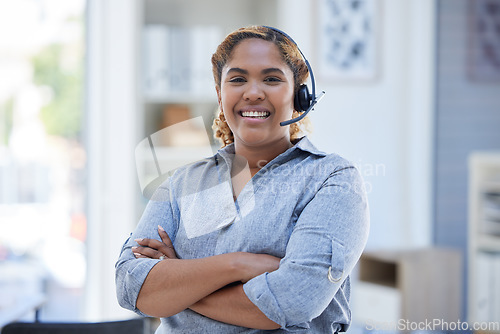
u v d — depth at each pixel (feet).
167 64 15.98
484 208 15.55
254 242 5.24
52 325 7.77
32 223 16.42
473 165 15.72
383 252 15.66
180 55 15.98
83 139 16.46
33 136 16.51
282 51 5.37
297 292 4.92
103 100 15.93
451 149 17.66
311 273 4.95
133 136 15.98
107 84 15.90
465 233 17.78
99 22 15.80
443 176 17.61
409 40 17.43
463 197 17.72
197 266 5.23
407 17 17.42
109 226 16.02
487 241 15.42
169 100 16.03
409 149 17.46
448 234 17.66
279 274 4.99
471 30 17.58
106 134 15.96
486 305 15.25
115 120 15.96
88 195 16.12
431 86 17.48
